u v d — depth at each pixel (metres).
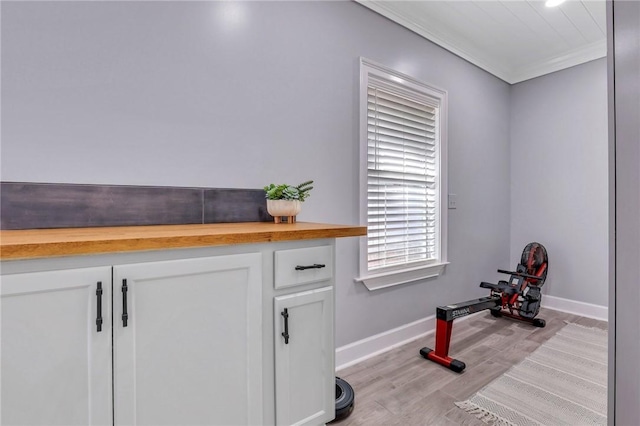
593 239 3.10
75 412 0.87
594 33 2.81
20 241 0.82
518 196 3.61
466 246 3.11
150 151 1.47
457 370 2.04
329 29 2.08
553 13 2.52
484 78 3.28
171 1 1.52
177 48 1.54
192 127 1.57
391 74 2.41
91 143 1.34
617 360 0.74
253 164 1.76
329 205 2.08
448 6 2.41
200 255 1.05
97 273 0.89
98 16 1.35
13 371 0.80
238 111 1.71
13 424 0.80
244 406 1.15
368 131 2.32
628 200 0.71
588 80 3.11
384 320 2.42
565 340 2.54
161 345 0.99
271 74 1.83
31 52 1.23
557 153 3.32
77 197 1.30
